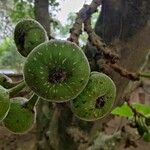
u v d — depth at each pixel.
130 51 0.21
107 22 0.21
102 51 0.17
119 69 0.17
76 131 0.23
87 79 0.15
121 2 0.21
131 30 0.21
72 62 0.14
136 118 0.25
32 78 0.14
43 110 0.34
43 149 0.27
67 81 0.14
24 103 0.18
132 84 0.26
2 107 0.16
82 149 0.23
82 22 0.16
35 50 0.14
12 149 0.61
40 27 0.18
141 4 0.21
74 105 0.17
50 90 0.15
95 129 0.24
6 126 0.18
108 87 0.17
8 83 0.18
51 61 0.14
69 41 0.15
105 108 0.17
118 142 0.30
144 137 0.26
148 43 0.21
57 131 0.24
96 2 0.16
